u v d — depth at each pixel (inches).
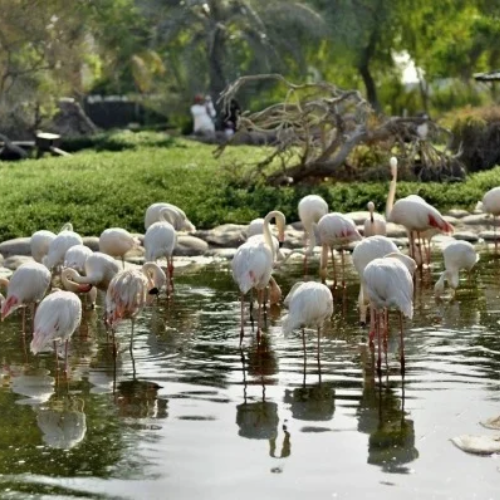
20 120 1665.8
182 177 944.3
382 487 304.7
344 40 1868.8
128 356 446.3
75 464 326.3
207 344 461.7
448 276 553.6
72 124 1781.5
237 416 366.3
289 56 1891.0
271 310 525.0
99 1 1758.1
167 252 569.6
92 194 854.5
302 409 371.6
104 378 416.2
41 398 392.2
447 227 619.5
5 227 744.3
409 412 365.4
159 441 343.9
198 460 327.3
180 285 596.7
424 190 862.5
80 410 377.1
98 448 339.3
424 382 397.7
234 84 905.5
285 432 349.4
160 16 1845.5
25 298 474.0
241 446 338.0
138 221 778.8
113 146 1464.1
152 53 1822.1
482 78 1048.8
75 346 466.0
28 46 1614.2
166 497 301.3
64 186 892.0
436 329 476.4
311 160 940.0
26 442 345.7
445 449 331.9
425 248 666.8
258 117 913.5
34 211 784.3
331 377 407.8
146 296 446.6
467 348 443.2
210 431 352.5
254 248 467.5
